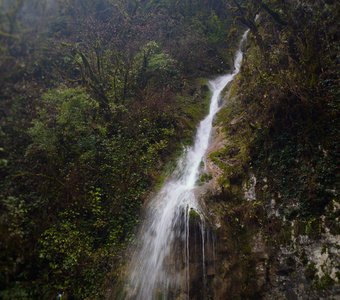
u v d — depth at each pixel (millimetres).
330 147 6219
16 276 6398
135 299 6789
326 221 5801
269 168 7215
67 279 6777
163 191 8477
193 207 7445
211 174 8422
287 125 7211
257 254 6602
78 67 11500
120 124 9891
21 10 11898
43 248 6922
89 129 9125
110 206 8039
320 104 6613
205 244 7031
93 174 8453
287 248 6215
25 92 10742
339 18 7469
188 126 10719
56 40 13266
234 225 7117
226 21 16594
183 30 15570
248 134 8484
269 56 9000
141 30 13875
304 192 6328
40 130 8469
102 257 7191
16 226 6777
